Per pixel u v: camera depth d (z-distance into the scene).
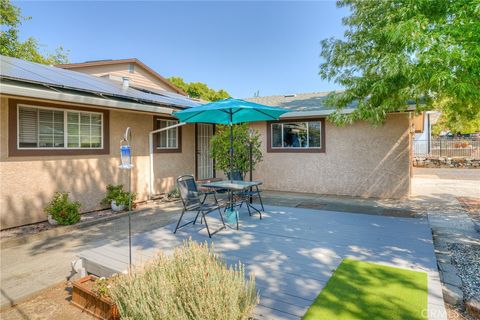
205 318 2.01
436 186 10.61
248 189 6.74
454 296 2.91
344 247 4.16
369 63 5.51
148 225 5.92
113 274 3.32
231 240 4.52
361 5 5.49
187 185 5.36
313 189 9.65
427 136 18.88
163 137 9.11
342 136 9.16
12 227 5.58
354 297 2.80
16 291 3.38
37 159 5.96
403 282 3.08
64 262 4.22
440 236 4.90
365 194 8.89
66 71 8.46
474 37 3.55
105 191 7.29
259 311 2.60
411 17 4.35
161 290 2.18
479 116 6.03
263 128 10.43
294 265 3.55
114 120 7.51
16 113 5.64
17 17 15.88
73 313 2.99
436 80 3.72
